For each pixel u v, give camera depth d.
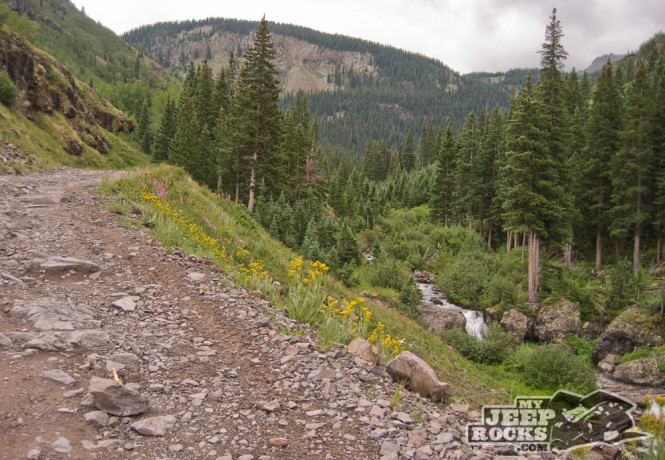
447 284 37.16
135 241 11.11
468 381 14.85
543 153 31.03
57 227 11.29
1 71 40.09
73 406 4.17
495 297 32.41
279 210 37.03
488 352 21.22
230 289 8.87
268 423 4.49
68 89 57.59
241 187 45.12
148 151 80.25
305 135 60.06
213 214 18.41
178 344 6.14
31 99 44.59
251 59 36.75
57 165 31.17
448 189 60.19
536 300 30.80
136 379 4.99
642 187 36.56
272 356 6.19
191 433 4.12
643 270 34.28
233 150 41.00
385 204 81.62
